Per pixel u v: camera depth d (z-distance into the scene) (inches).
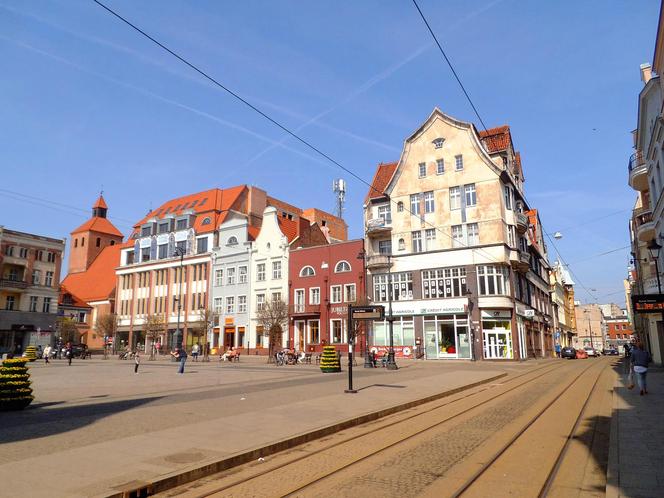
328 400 551.8
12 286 2325.3
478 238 1609.3
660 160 966.4
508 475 266.1
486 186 1625.2
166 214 2568.9
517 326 1592.0
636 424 400.8
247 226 2213.3
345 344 1791.3
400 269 1727.4
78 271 3193.9
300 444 352.2
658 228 1131.9
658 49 862.5
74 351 2022.6
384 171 1982.0
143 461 278.5
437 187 1713.8
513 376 960.9
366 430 404.8
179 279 2380.7
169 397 587.5
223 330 2178.9
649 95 994.7
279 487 248.4
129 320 2561.5
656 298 941.8
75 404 527.2
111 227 3339.1
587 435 370.0
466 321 1592.0
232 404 518.3
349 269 1841.8
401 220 1764.3
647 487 238.8
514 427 402.9
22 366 500.4
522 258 1691.7
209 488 248.2
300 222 2127.2
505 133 1879.9
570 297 4414.4
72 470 258.2
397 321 1705.2
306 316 1914.4
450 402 581.6
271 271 2062.0
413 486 246.5
